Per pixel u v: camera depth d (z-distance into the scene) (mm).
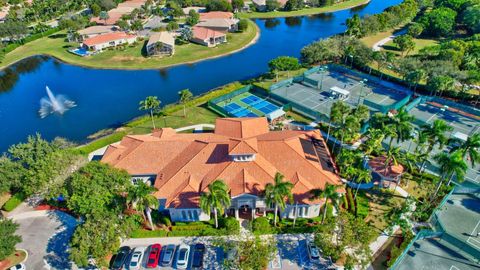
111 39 161875
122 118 104438
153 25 188500
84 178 60125
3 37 170125
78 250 51344
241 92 112312
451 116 96188
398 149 67812
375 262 55562
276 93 111625
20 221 65562
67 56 157125
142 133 92312
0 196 71875
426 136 67562
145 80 131250
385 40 159125
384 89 113500
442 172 60781
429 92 108375
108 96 119625
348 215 55875
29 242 61062
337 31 185625
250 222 61094
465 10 164625
